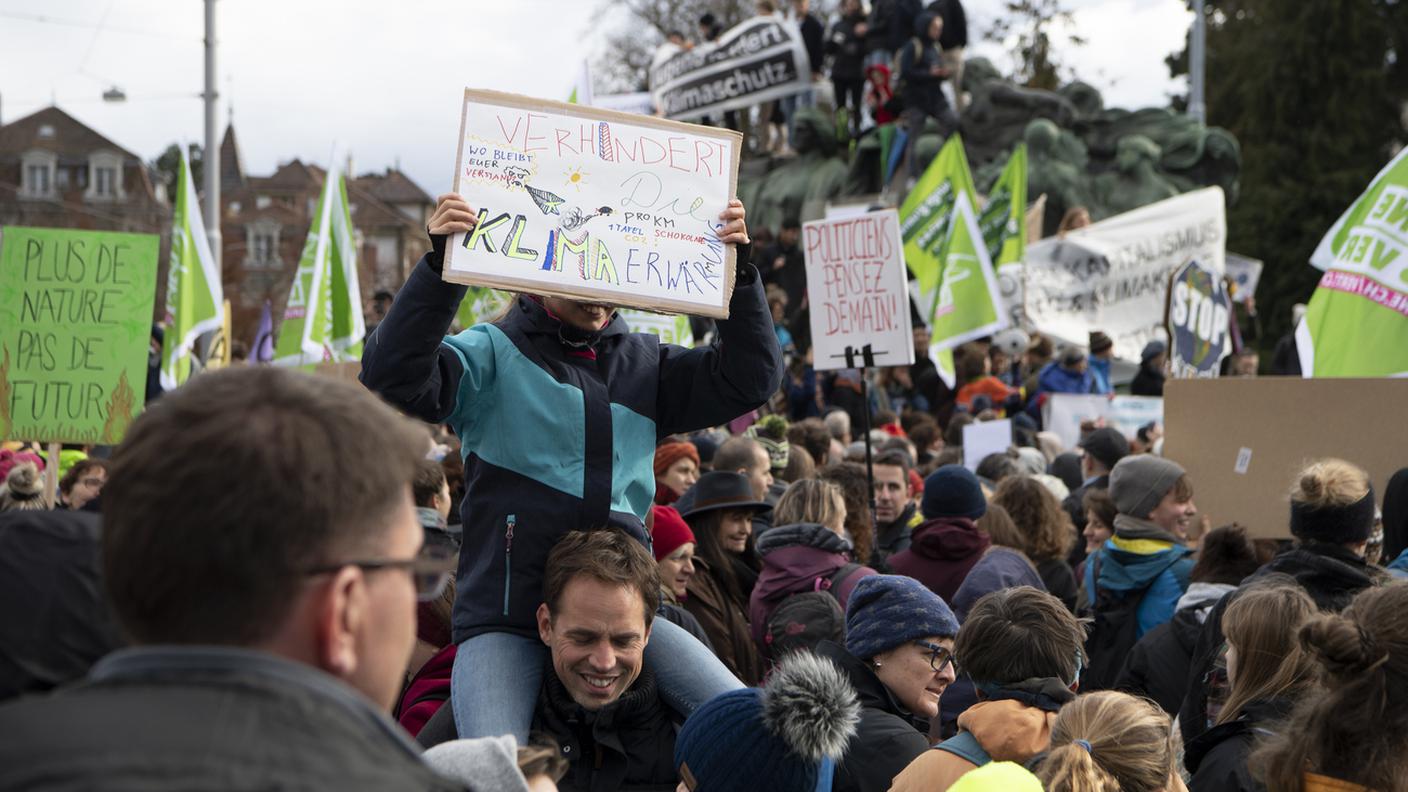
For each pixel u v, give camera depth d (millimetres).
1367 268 7074
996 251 14492
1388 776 2580
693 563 5293
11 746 1218
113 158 59531
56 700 1289
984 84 21656
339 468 1402
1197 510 6516
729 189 3404
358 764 1296
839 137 22641
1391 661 2615
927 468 8656
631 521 3387
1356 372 7016
